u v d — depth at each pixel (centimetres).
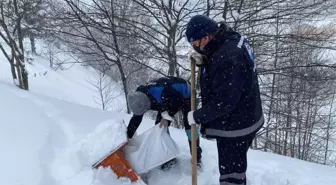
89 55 868
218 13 743
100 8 734
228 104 237
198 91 687
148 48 780
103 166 301
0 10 996
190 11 742
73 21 725
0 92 484
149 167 307
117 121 332
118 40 812
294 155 1575
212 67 240
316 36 786
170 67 759
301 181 351
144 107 301
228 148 270
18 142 327
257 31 812
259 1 761
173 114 319
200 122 257
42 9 840
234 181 278
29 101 471
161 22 762
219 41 244
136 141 317
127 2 770
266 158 411
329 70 870
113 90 2048
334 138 1789
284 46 840
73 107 499
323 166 414
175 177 329
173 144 314
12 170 278
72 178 292
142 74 1032
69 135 385
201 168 346
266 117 1184
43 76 2150
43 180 276
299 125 1203
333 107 1625
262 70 792
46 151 324
